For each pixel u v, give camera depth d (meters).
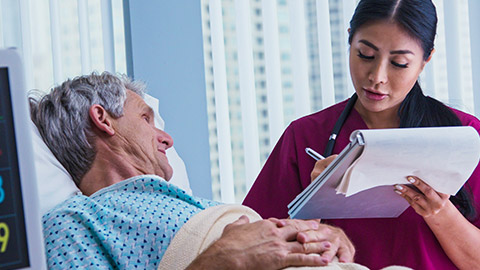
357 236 1.61
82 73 2.40
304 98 2.39
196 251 1.20
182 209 1.27
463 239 1.49
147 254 1.21
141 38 2.40
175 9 2.41
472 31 2.28
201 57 2.42
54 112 1.41
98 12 2.45
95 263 1.19
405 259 1.58
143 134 1.42
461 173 1.28
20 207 0.74
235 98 2.42
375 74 1.47
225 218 1.28
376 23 1.47
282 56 2.41
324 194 1.32
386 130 1.21
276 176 1.75
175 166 1.90
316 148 1.72
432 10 1.51
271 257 1.12
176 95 2.41
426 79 2.30
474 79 2.29
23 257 0.74
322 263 1.12
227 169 2.38
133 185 1.33
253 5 2.40
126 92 1.45
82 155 1.39
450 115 1.63
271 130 2.39
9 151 0.74
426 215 1.39
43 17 2.46
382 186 1.36
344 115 1.72
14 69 0.75
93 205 1.27
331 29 2.39
